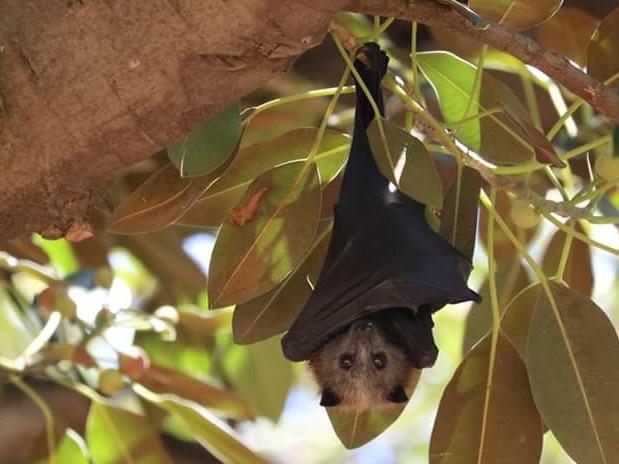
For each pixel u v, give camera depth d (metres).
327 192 1.81
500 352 1.72
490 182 1.73
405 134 1.71
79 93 1.59
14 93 1.60
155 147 1.61
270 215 1.71
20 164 1.62
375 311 1.71
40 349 1.94
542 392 1.70
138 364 1.94
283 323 1.76
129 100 1.58
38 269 1.96
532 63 1.64
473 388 1.72
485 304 1.92
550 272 1.93
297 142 1.75
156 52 1.56
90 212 1.67
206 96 1.58
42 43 1.58
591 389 1.69
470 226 1.71
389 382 1.77
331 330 1.70
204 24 1.55
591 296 1.93
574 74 1.64
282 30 1.54
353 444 1.79
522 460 1.72
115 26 1.56
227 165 1.69
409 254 1.70
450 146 1.69
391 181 1.70
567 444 1.69
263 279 1.71
